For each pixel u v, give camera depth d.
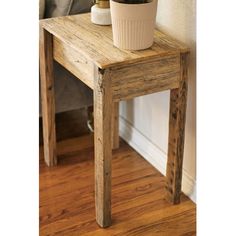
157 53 1.75
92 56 1.72
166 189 2.07
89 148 2.43
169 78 1.82
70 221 1.98
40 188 2.16
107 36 1.89
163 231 1.93
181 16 1.88
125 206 2.05
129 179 2.21
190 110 1.98
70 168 2.29
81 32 1.92
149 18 1.73
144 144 2.34
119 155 2.37
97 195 1.91
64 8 2.12
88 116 2.53
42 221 1.98
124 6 1.70
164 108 2.15
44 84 2.14
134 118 2.38
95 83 1.74
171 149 1.97
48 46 2.07
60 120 2.63
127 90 1.76
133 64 1.73
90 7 2.17
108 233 1.92
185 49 1.80
